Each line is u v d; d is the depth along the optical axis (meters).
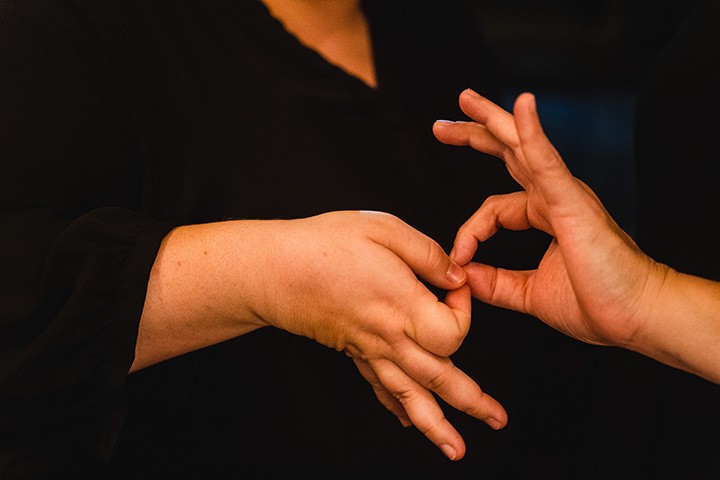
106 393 0.78
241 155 0.85
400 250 0.77
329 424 0.87
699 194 0.92
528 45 3.82
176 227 0.78
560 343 1.01
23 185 0.77
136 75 0.82
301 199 0.86
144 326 0.78
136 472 0.86
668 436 0.93
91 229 0.76
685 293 0.77
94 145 0.80
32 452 0.78
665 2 3.70
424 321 0.76
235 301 0.77
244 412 0.87
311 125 0.86
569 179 0.75
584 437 0.99
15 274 0.76
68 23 0.80
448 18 1.00
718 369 0.78
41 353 0.75
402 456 0.89
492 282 0.84
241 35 0.86
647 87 0.97
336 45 0.89
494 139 0.80
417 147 0.90
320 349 0.87
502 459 0.93
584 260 0.76
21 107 0.77
